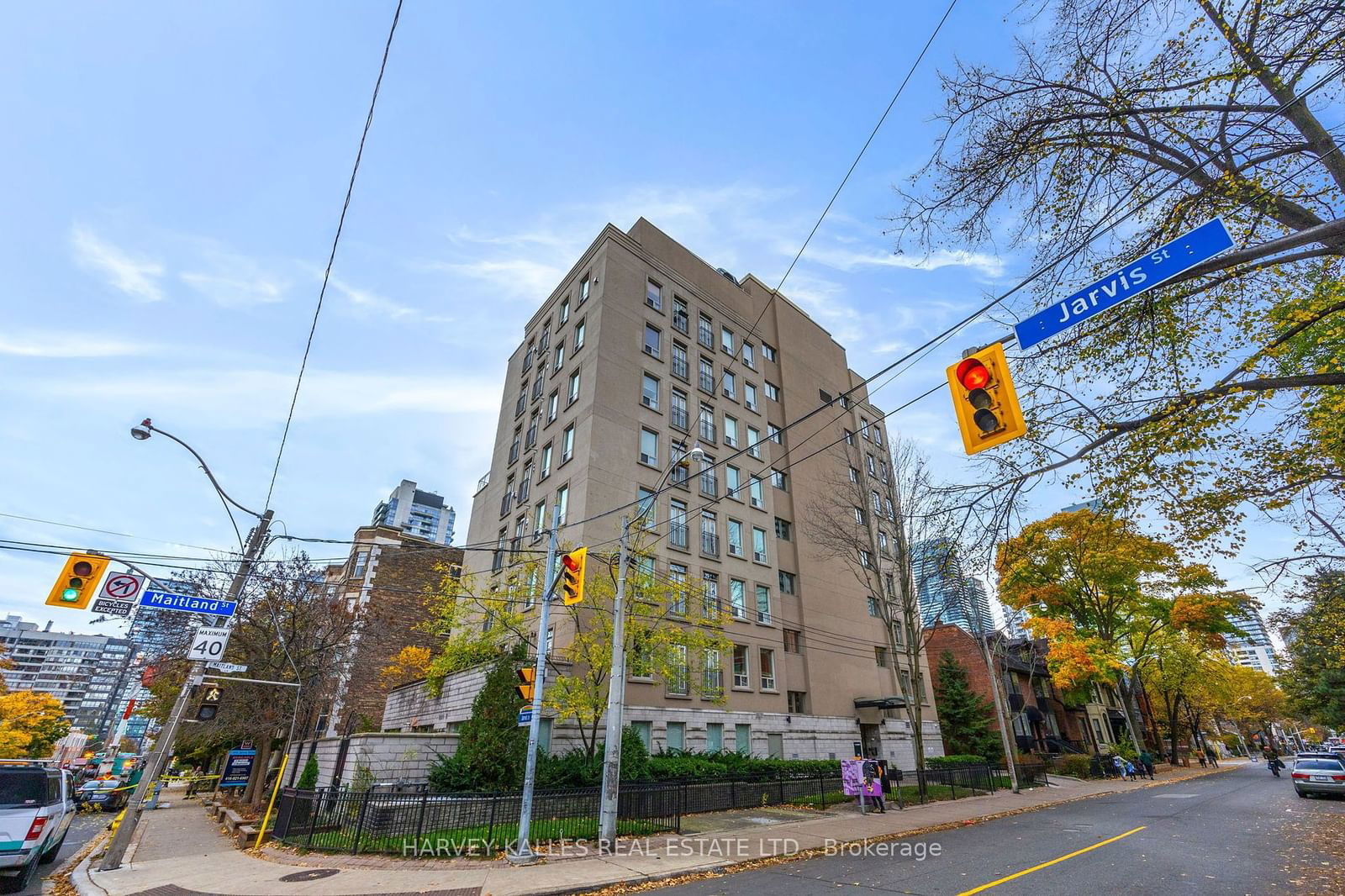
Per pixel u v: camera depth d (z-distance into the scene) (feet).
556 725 66.74
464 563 122.52
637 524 66.49
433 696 87.97
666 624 68.13
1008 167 32.71
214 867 38.88
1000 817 60.80
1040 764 113.91
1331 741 226.38
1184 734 209.15
